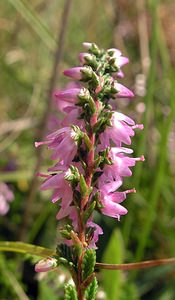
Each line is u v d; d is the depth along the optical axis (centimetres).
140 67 19
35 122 18
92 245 7
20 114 21
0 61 21
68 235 6
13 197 17
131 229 16
